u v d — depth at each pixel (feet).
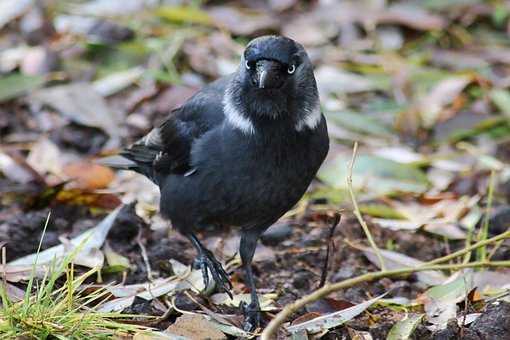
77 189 37.88
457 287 32.07
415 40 53.93
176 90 47.83
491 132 47.09
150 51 51.29
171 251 34.83
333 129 46.24
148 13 53.93
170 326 28.55
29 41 52.03
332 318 29.27
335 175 42.45
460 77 49.21
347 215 38.78
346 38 53.47
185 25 53.67
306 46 52.60
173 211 33.45
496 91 48.67
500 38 54.29
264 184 31.17
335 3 55.11
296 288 33.91
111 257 33.83
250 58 30.55
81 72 49.83
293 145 30.89
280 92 30.35
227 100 31.50
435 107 47.96
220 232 37.58
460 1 55.31
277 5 55.06
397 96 49.60
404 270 26.61
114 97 48.06
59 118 45.88
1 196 39.11
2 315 27.43
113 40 52.11
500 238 28.04
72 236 35.58
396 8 54.70
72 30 52.49
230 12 54.29
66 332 27.14
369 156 43.47
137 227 36.06
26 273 31.63
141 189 40.63
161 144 33.99
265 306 31.50
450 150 46.03
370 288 33.81
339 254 36.09
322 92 49.29
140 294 31.27
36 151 43.37
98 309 30.14
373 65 51.72
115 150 43.39
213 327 28.68
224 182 31.40
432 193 41.88
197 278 32.99
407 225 38.42
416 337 28.94
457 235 37.96
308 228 38.24
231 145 30.94
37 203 37.96
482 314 29.63
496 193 41.63
